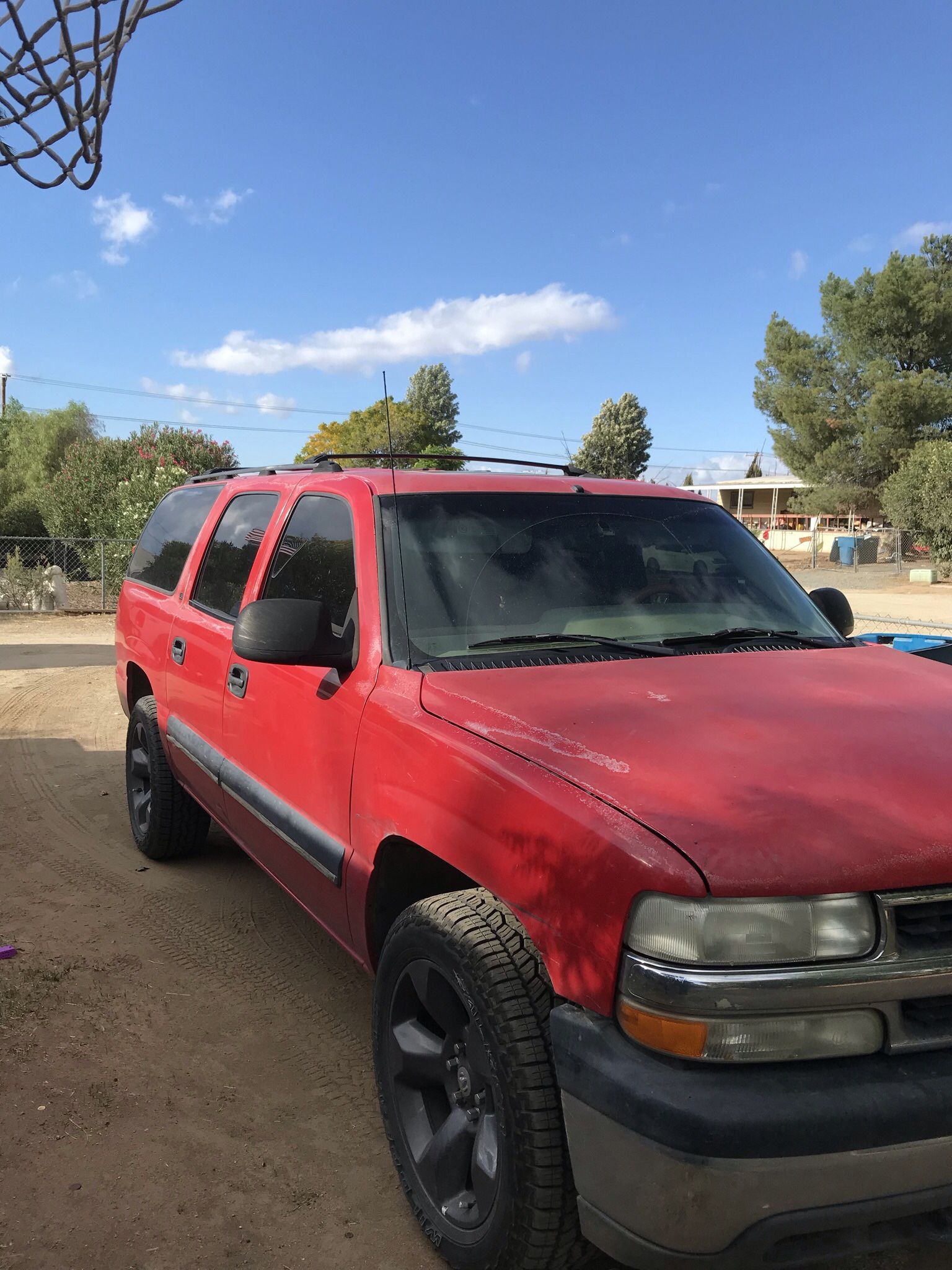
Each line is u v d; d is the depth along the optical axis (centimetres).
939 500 2914
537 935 207
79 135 338
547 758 221
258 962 401
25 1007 357
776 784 202
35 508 2575
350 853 286
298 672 327
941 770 211
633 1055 184
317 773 308
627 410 7406
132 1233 246
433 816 242
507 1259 209
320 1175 271
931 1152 177
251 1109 301
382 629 293
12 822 579
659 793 201
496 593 307
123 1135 286
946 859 188
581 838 199
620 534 346
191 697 436
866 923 183
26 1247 240
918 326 3859
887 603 2258
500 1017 208
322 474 374
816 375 4175
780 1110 172
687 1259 176
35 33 313
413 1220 255
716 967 178
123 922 438
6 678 1076
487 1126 224
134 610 538
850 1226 177
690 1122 172
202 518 482
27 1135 284
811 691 260
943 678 285
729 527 381
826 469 4125
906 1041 184
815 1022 180
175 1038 341
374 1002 266
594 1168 187
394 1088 258
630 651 295
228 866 512
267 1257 240
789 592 361
